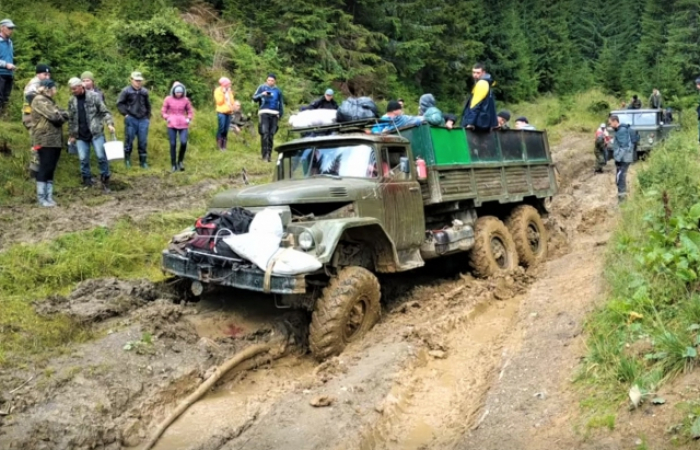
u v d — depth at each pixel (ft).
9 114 40.16
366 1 85.46
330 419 15.52
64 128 40.37
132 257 25.26
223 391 18.15
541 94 132.57
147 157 43.01
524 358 17.37
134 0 64.75
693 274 15.92
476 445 13.46
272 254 19.16
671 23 139.74
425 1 93.76
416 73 99.40
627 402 13.14
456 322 22.43
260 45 75.61
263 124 47.34
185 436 15.42
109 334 18.79
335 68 78.38
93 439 14.71
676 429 11.91
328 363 19.20
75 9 62.23
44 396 15.62
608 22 157.79
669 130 66.95
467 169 28.76
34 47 49.62
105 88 50.65
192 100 58.03
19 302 20.15
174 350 18.56
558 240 36.88
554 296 23.12
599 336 16.20
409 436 15.19
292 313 21.53
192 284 21.71
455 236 27.45
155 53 58.03
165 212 30.66
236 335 20.16
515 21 126.82
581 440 12.57
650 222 21.56
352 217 22.43
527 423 13.79
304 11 76.43
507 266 30.07
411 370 18.42
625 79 135.54
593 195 49.57
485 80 29.99
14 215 28.22
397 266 23.27
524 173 34.01
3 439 14.15
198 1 75.25
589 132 93.97
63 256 23.81
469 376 18.04
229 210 21.30
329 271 21.20
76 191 33.76
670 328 14.90
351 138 24.56
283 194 21.20
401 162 24.98
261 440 14.84
